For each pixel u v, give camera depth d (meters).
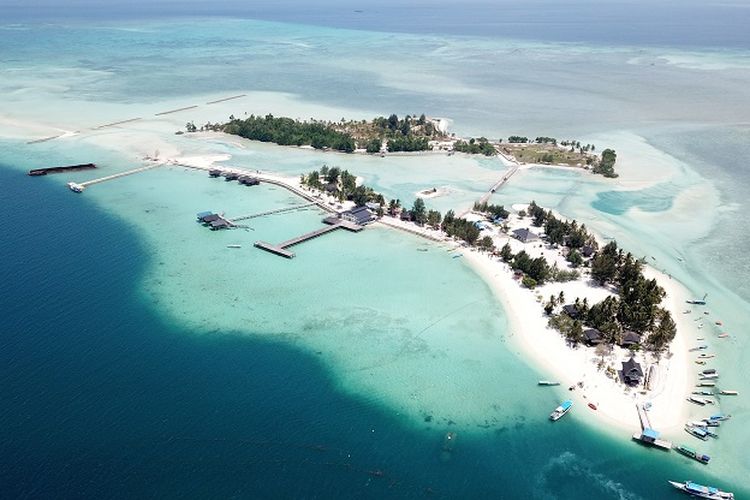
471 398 90.62
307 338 103.75
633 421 86.38
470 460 79.62
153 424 83.00
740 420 86.62
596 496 74.94
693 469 78.75
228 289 118.81
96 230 144.00
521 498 74.44
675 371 96.38
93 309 110.50
